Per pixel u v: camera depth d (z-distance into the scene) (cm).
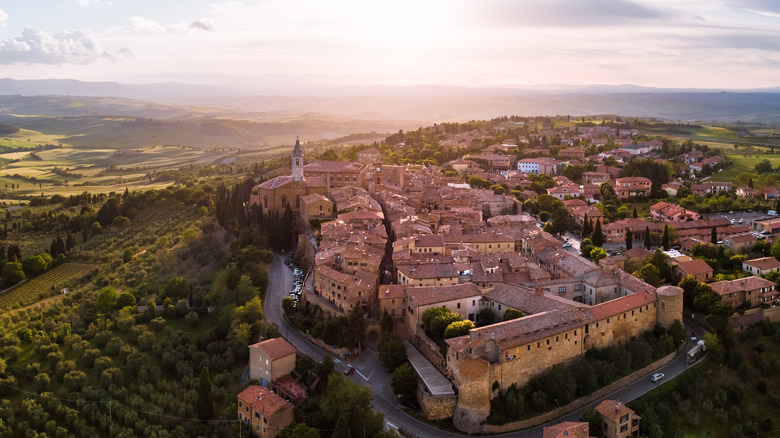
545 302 18250
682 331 18662
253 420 15575
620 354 17400
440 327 17712
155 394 17138
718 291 19788
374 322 19400
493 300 19375
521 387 16288
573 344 17162
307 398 16612
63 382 17725
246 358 19025
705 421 16250
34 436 15488
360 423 14450
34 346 19662
